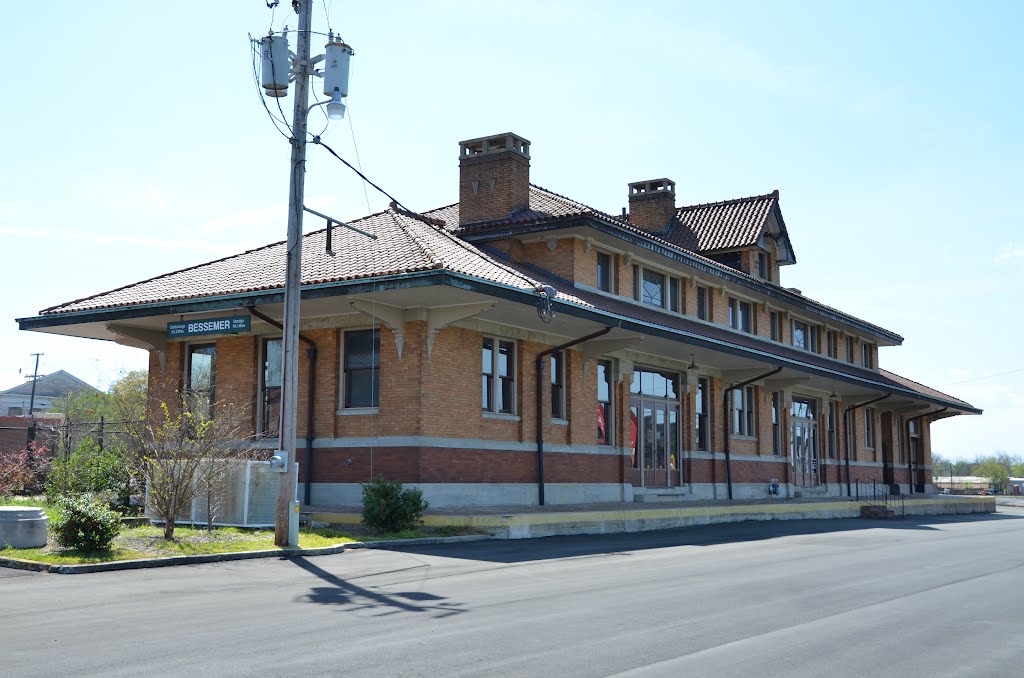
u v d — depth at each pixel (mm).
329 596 10578
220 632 8359
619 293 26031
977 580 13852
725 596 11359
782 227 35125
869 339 44469
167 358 23484
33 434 26562
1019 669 7758
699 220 35281
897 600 11531
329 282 18156
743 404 33344
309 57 15289
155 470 15750
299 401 21297
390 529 17312
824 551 18062
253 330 22016
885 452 46250
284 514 14773
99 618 9000
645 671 7250
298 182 15203
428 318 20031
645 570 13844
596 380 25359
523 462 22500
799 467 37062
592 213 23141
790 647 8359
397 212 23812
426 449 19703
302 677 6770
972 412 49156
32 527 13891
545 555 15422
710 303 30984
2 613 9258
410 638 8258
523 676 6992
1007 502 64188
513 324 22188
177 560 13164
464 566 13648
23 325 22203
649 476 27766
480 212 25438
